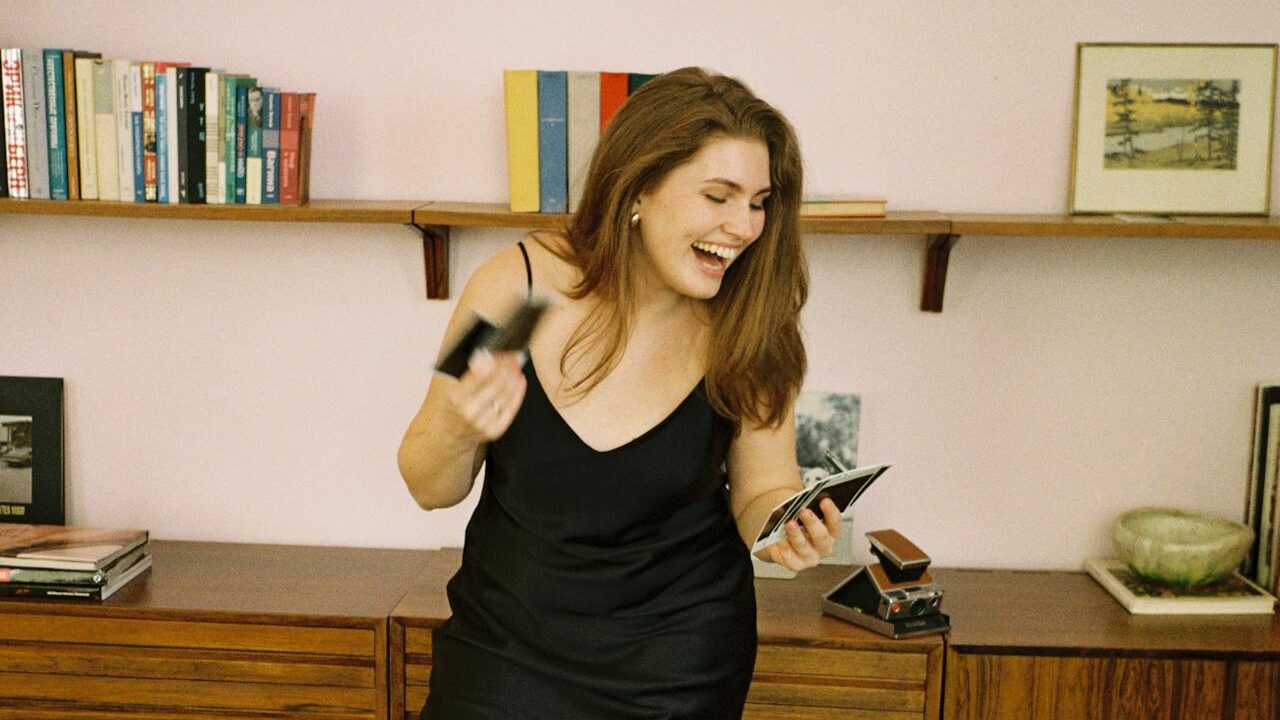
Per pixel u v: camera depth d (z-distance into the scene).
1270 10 2.70
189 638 2.55
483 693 1.71
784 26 2.74
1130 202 2.75
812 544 1.70
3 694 2.60
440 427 1.65
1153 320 2.84
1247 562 2.85
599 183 1.70
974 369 2.86
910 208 2.80
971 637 2.49
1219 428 2.87
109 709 2.59
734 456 1.89
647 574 1.73
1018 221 2.54
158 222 2.88
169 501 3.00
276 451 2.97
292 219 2.56
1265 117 2.72
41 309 2.94
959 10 2.72
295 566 2.83
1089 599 2.73
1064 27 2.72
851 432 2.87
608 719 1.70
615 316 1.70
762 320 1.73
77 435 2.98
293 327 2.91
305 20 2.78
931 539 2.94
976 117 2.76
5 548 2.62
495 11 2.76
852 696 2.50
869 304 2.84
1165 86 2.72
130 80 2.57
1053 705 2.48
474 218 2.56
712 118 1.59
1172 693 2.47
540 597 1.72
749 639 1.80
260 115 2.57
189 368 2.95
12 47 2.81
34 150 2.60
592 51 2.77
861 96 2.76
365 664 2.54
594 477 1.70
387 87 2.80
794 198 1.71
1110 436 2.88
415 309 2.89
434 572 2.78
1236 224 2.51
